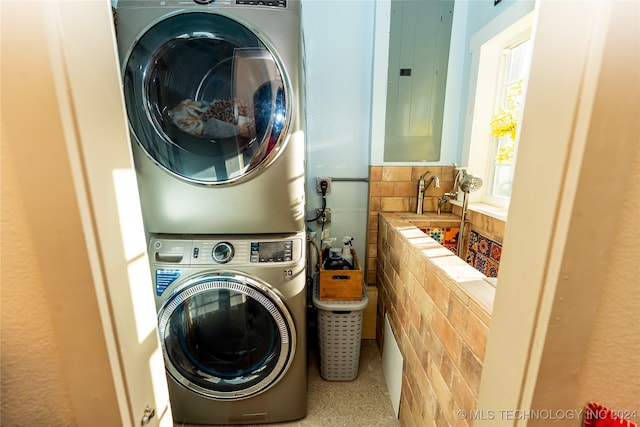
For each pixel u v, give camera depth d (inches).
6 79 14.0
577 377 17.1
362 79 70.1
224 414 49.8
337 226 76.6
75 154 15.1
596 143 13.8
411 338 45.7
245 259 44.4
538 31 15.6
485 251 58.7
